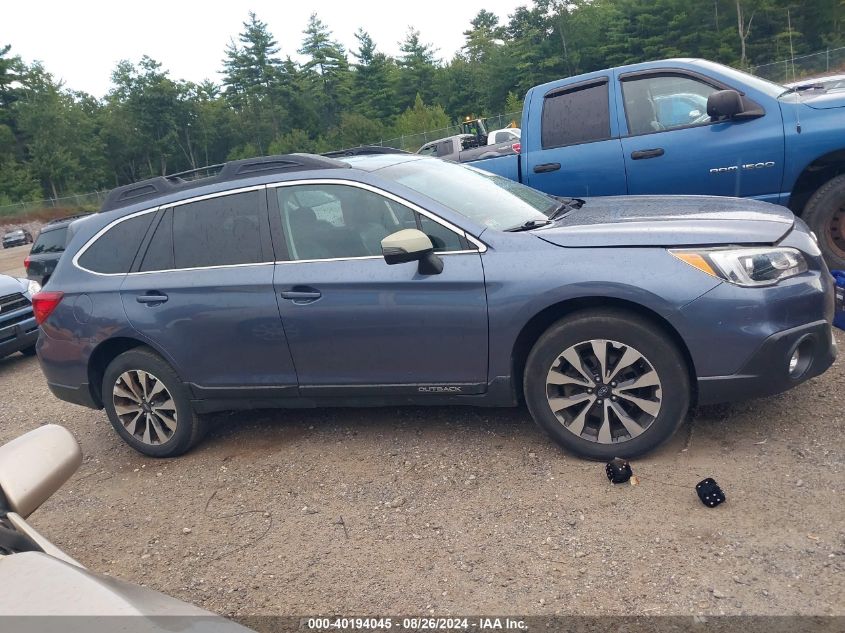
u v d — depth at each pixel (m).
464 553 3.21
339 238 4.14
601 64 76.38
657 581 2.83
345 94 101.62
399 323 3.95
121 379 4.74
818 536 2.95
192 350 4.45
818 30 66.69
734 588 2.72
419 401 4.12
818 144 5.59
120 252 4.72
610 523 3.25
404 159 4.76
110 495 4.45
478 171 4.99
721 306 3.43
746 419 4.01
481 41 93.94
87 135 94.06
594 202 4.73
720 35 66.62
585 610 2.73
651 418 3.63
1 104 87.19
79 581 1.70
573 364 3.71
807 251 3.63
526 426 4.36
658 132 6.18
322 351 4.16
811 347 3.58
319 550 3.42
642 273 3.51
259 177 4.40
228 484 4.29
